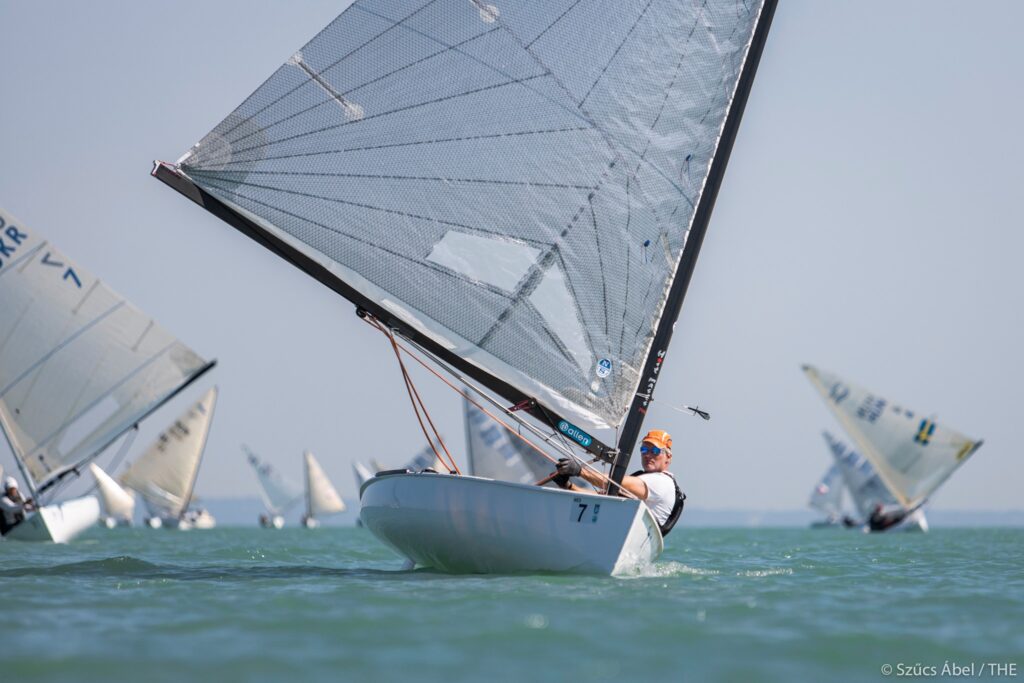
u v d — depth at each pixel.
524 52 45.03
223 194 43.38
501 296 44.16
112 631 29.31
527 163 44.56
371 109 44.25
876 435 188.50
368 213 43.97
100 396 97.75
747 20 46.16
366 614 32.03
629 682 23.80
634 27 45.34
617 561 40.81
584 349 44.28
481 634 28.72
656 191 45.12
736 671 25.05
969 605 36.31
